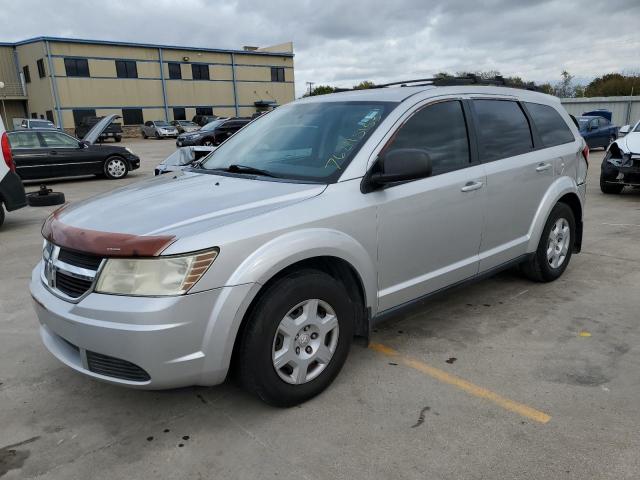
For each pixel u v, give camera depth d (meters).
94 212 2.94
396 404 3.00
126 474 2.49
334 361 3.11
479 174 3.84
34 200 9.96
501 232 4.16
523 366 3.41
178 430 2.82
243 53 53.81
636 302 4.46
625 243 6.37
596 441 2.64
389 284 3.38
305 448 2.64
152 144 34.50
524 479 2.39
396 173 3.04
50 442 2.74
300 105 4.11
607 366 3.38
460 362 3.48
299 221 2.82
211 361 2.59
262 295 2.75
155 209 2.86
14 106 47.03
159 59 48.53
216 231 2.57
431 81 4.08
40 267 3.11
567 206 4.89
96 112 45.69
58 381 3.37
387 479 2.41
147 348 2.45
